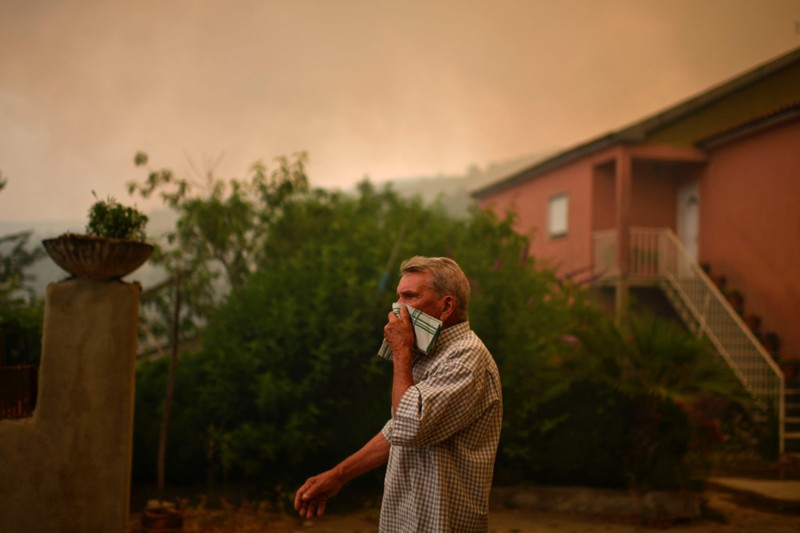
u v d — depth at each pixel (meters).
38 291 11.06
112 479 4.41
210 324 7.19
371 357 6.49
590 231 14.87
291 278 6.82
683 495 6.06
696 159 13.93
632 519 5.99
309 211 8.42
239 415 6.59
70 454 4.34
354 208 8.99
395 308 2.33
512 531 5.57
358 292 6.53
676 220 15.17
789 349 11.65
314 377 6.41
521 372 6.66
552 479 6.46
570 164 15.82
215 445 6.39
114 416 4.45
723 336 12.50
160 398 6.75
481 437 2.19
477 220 8.34
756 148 12.60
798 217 11.46
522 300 7.00
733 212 13.20
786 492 7.37
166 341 8.92
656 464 6.23
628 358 6.51
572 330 6.93
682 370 6.38
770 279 12.16
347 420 6.49
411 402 2.04
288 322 6.27
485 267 7.15
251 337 6.71
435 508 2.07
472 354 2.16
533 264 7.95
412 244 7.37
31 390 4.52
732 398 6.21
